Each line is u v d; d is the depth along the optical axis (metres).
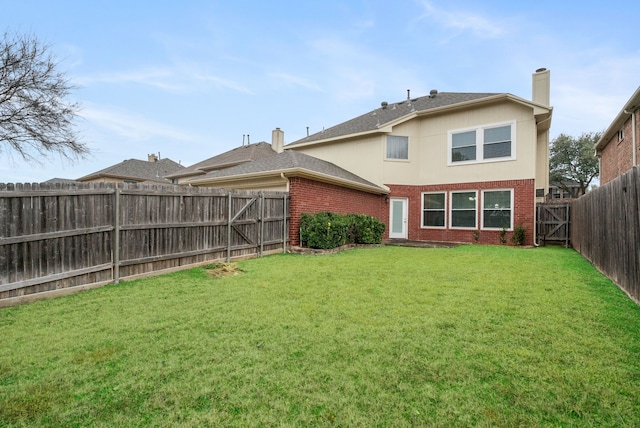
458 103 13.62
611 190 5.77
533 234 12.34
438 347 3.04
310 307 4.25
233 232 7.95
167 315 3.94
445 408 2.16
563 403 2.21
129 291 5.05
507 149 12.93
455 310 4.11
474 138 13.69
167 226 6.43
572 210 11.67
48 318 3.83
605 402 2.21
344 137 15.73
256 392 2.34
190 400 2.26
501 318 3.81
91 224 5.25
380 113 17.62
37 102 12.84
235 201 8.02
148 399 2.27
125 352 2.95
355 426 2.00
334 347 3.05
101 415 2.11
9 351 2.96
